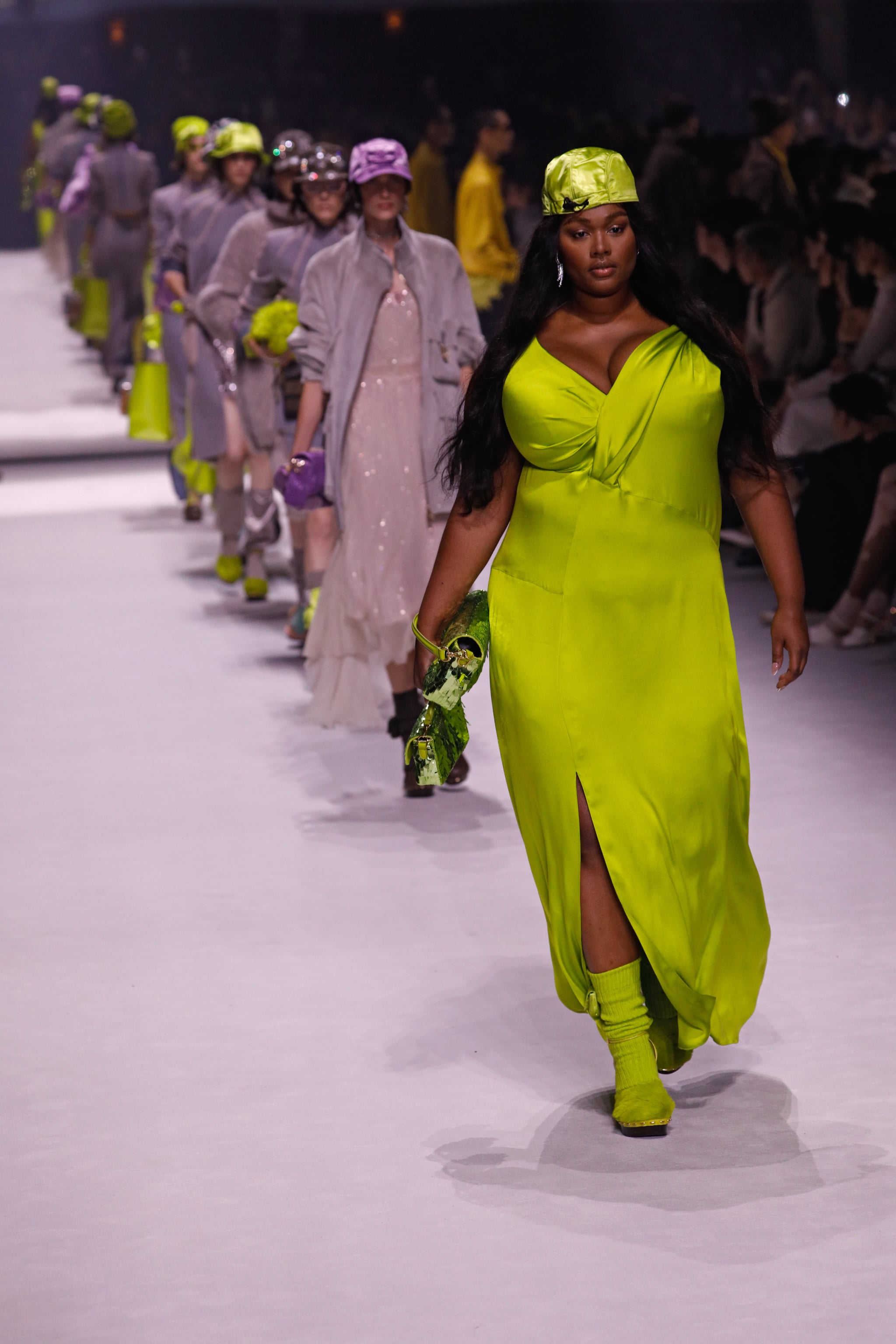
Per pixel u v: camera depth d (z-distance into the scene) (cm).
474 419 650
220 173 1711
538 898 893
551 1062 709
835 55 3931
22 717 1270
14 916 890
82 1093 695
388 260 1079
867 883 898
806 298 1656
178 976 809
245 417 1559
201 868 952
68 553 1908
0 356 3756
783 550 656
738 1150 630
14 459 2584
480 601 673
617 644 637
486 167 2527
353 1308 539
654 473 635
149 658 1438
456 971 804
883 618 1370
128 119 3084
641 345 634
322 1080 698
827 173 2000
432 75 4688
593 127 2544
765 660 1355
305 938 849
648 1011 659
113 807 1064
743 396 644
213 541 1959
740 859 661
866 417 1382
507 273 2525
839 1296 536
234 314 1573
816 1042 719
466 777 1084
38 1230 593
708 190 2225
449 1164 627
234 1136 654
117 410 3056
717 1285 544
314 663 1134
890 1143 631
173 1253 575
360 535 1086
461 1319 530
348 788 1091
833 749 1129
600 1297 539
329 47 4794
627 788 632
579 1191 604
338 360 1080
